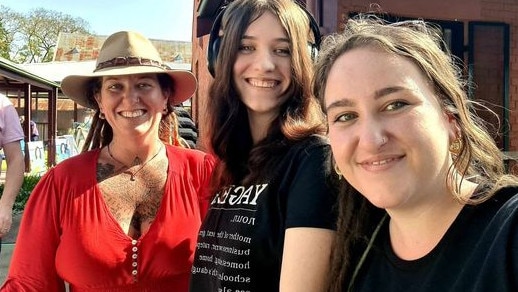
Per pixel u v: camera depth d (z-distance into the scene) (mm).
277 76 744
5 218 1400
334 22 1854
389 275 518
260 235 671
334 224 602
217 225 733
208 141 811
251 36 746
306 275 595
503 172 513
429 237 491
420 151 469
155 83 903
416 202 483
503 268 413
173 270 858
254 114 782
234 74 776
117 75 853
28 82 6148
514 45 2330
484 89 2275
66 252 826
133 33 903
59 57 15469
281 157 693
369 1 2068
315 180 619
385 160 476
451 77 504
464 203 475
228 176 757
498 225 439
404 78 475
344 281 567
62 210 837
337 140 508
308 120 707
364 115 484
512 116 2305
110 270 823
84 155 898
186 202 888
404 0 2137
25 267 827
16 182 1441
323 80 546
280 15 734
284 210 660
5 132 1426
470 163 499
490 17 2281
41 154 6184
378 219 568
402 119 470
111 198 852
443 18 2207
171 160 915
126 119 872
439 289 457
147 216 861
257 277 671
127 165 888
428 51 495
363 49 493
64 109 13359
